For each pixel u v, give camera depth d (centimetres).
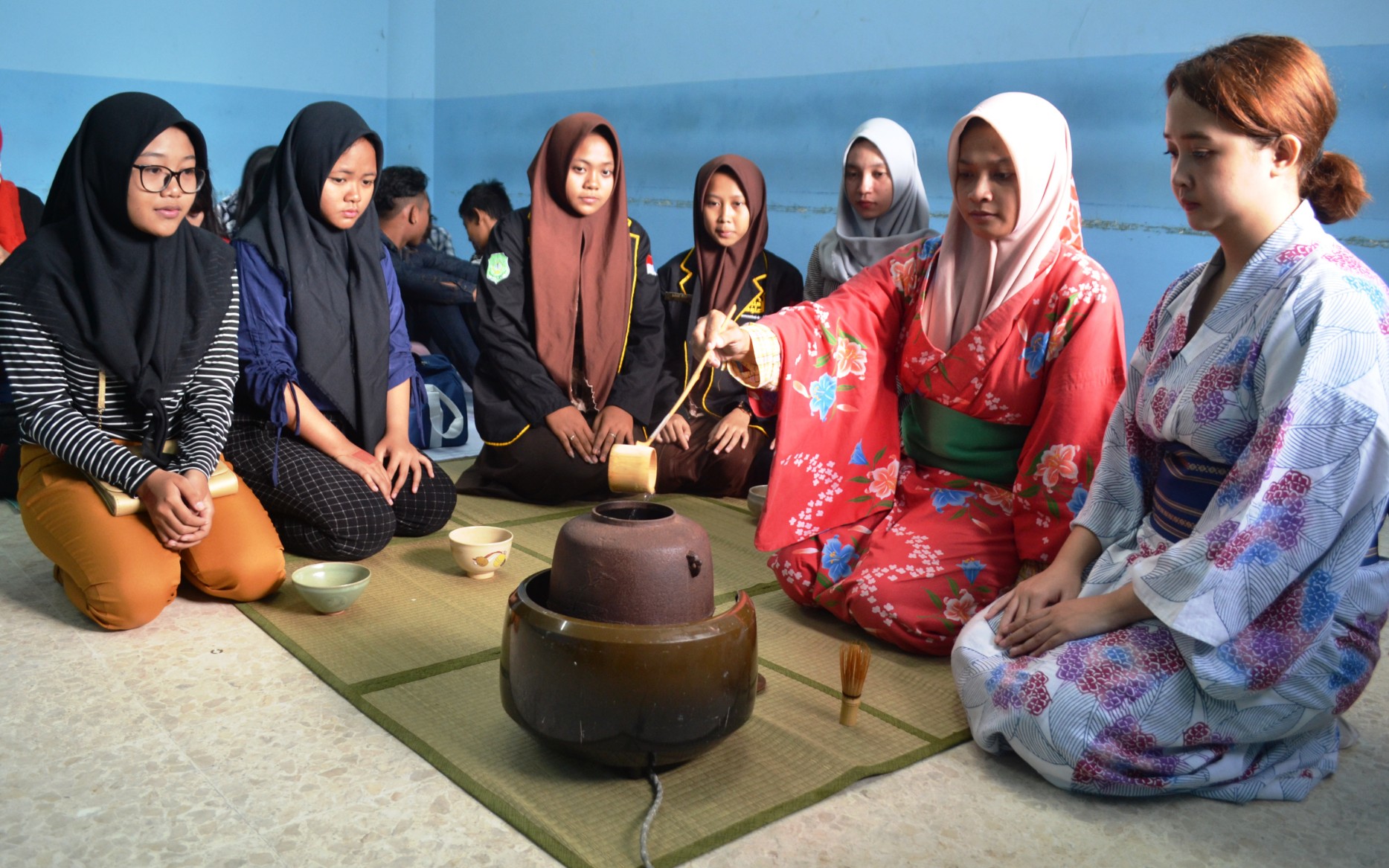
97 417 218
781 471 220
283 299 260
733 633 152
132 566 205
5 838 138
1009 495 222
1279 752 166
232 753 163
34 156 518
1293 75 150
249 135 584
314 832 143
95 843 138
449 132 624
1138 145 343
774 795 156
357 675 191
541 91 558
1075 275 205
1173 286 180
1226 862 145
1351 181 156
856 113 419
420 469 275
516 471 313
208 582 221
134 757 160
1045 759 162
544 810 150
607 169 310
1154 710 158
